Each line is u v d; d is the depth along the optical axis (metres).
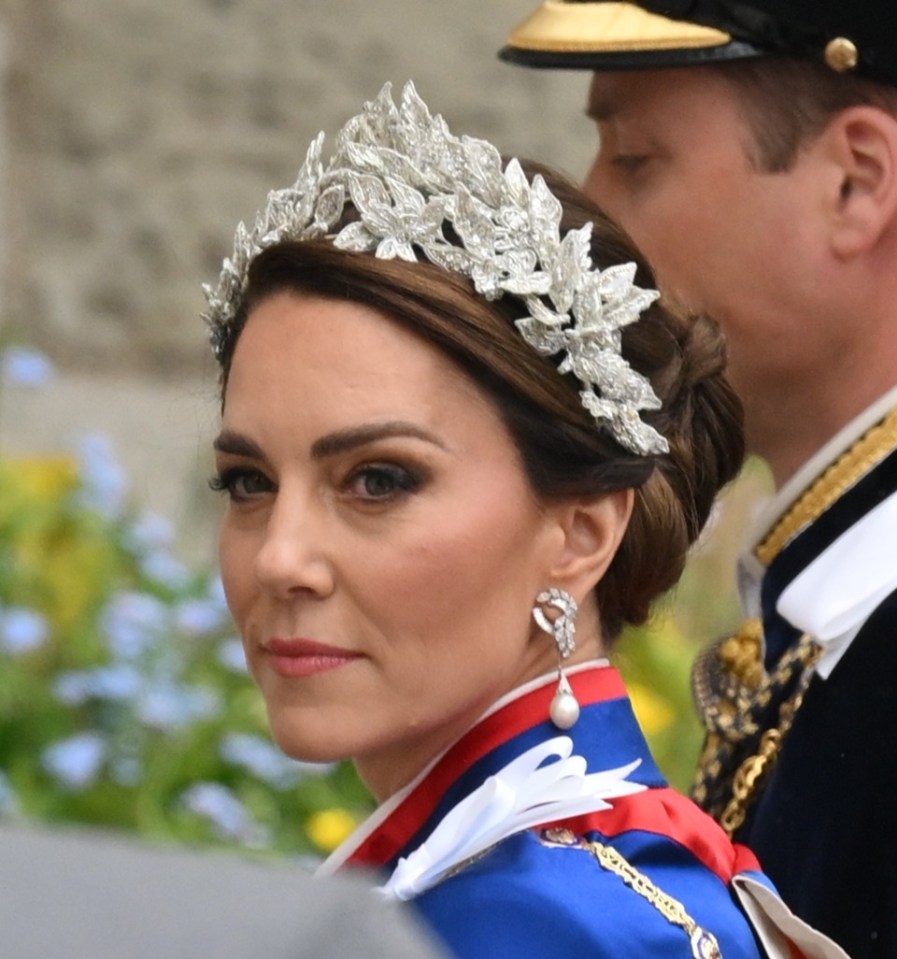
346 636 5.50
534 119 21.42
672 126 8.13
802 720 7.49
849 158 7.96
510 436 5.57
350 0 21.36
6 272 20.70
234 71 21.22
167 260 20.97
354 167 5.64
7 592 13.07
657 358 6.02
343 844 6.02
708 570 14.52
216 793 11.80
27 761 12.12
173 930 2.17
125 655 12.52
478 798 5.33
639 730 6.02
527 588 5.69
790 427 8.23
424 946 2.26
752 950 5.55
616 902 5.25
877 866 7.18
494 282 5.52
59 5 21.09
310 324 5.52
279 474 5.54
